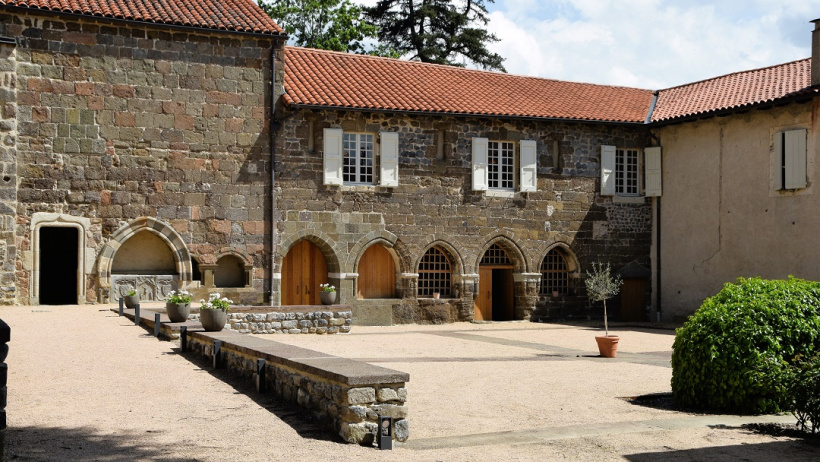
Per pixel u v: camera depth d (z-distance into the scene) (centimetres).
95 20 2155
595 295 2277
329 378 834
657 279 2762
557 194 2702
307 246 2484
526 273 2661
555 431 899
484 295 2684
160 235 2228
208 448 746
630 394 1170
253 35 2308
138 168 2208
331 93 2423
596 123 2709
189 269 2252
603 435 880
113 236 2178
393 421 814
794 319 1027
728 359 1024
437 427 911
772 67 2639
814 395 888
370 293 2541
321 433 821
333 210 2425
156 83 2231
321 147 2414
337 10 3662
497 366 1454
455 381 1259
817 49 2259
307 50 2667
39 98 2112
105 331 1602
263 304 2328
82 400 945
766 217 2378
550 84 2892
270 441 780
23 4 2062
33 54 2106
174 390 1024
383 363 1465
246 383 1085
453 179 2569
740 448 830
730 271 2494
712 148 2562
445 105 2517
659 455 795
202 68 2281
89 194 2158
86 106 2158
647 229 2805
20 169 2089
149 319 1662
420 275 2603
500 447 814
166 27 2214
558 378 1313
